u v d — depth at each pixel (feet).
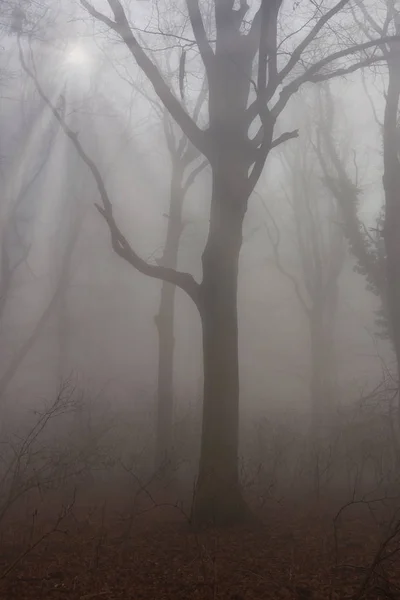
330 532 25.00
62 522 27.55
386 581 16.75
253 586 18.33
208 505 26.16
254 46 31.07
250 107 29.53
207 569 19.86
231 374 27.48
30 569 20.07
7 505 23.72
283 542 23.61
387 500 30.81
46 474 33.24
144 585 18.63
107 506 31.78
